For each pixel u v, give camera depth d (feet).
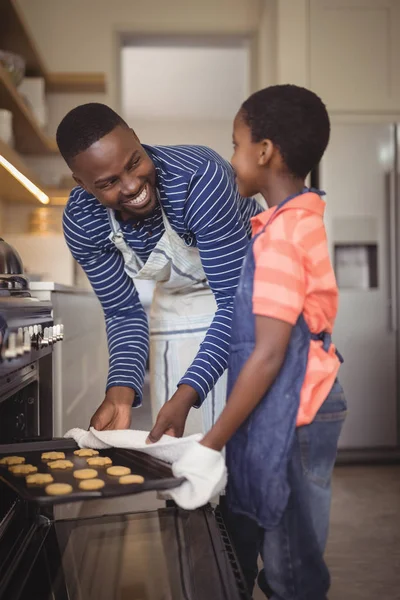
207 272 4.75
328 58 11.86
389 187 11.72
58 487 3.16
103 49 13.50
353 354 11.69
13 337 3.49
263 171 3.69
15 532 4.31
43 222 12.64
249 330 3.57
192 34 13.74
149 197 4.43
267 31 13.25
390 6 11.85
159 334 5.75
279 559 3.59
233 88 25.95
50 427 5.72
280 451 3.48
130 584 3.73
